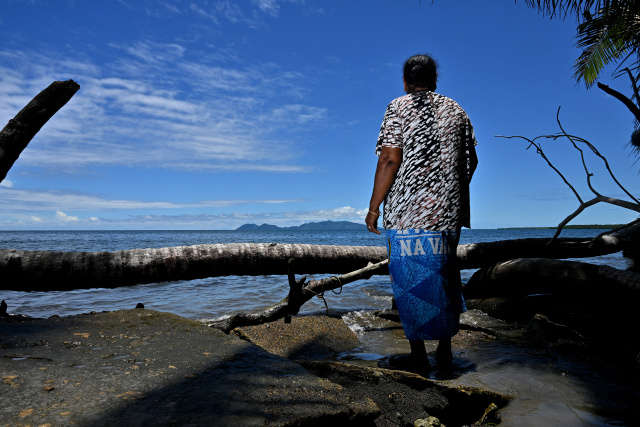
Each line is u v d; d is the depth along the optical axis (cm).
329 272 544
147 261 438
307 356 309
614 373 255
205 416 140
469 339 352
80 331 245
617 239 546
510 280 461
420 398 200
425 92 259
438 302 247
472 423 203
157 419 137
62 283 410
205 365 195
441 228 247
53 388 158
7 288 403
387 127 257
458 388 205
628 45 706
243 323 366
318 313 482
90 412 140
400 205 252
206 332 254
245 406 150
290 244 516
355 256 543
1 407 140
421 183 247
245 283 805
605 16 623
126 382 168
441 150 250
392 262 256
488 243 580
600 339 322
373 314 469
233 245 486
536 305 434
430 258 246
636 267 513
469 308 493
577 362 279
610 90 373
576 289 394
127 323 267
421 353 257
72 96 329
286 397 162
